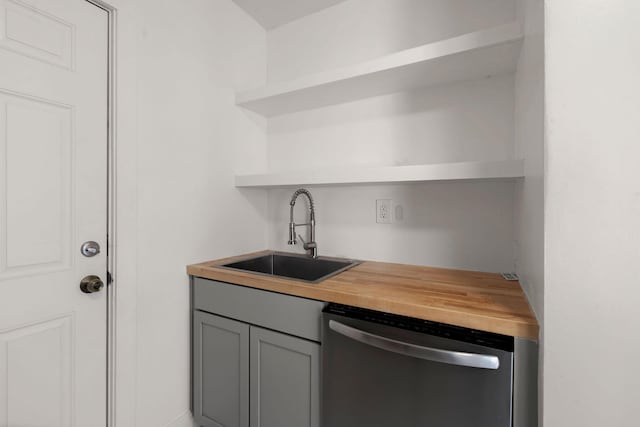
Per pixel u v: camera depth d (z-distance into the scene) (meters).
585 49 0.64
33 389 0.96
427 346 0.87
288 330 1.19
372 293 1.05
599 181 0.64
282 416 1.20
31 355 0.95
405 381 0.91
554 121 0.67
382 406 0.94
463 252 1.44
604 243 0.64
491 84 1.36
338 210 1.75
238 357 1.31
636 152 0.61
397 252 1.59
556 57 0.67
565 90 0.66
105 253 1.13
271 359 1.23
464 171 1.16
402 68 1.28
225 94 1.66
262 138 1.94
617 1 0.62
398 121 1.57
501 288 1.11
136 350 1.22
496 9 1.34
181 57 1.41
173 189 1.38
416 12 1.52
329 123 1.77
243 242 1.79
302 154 1.86
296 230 1.88
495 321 0.81
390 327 0.93
